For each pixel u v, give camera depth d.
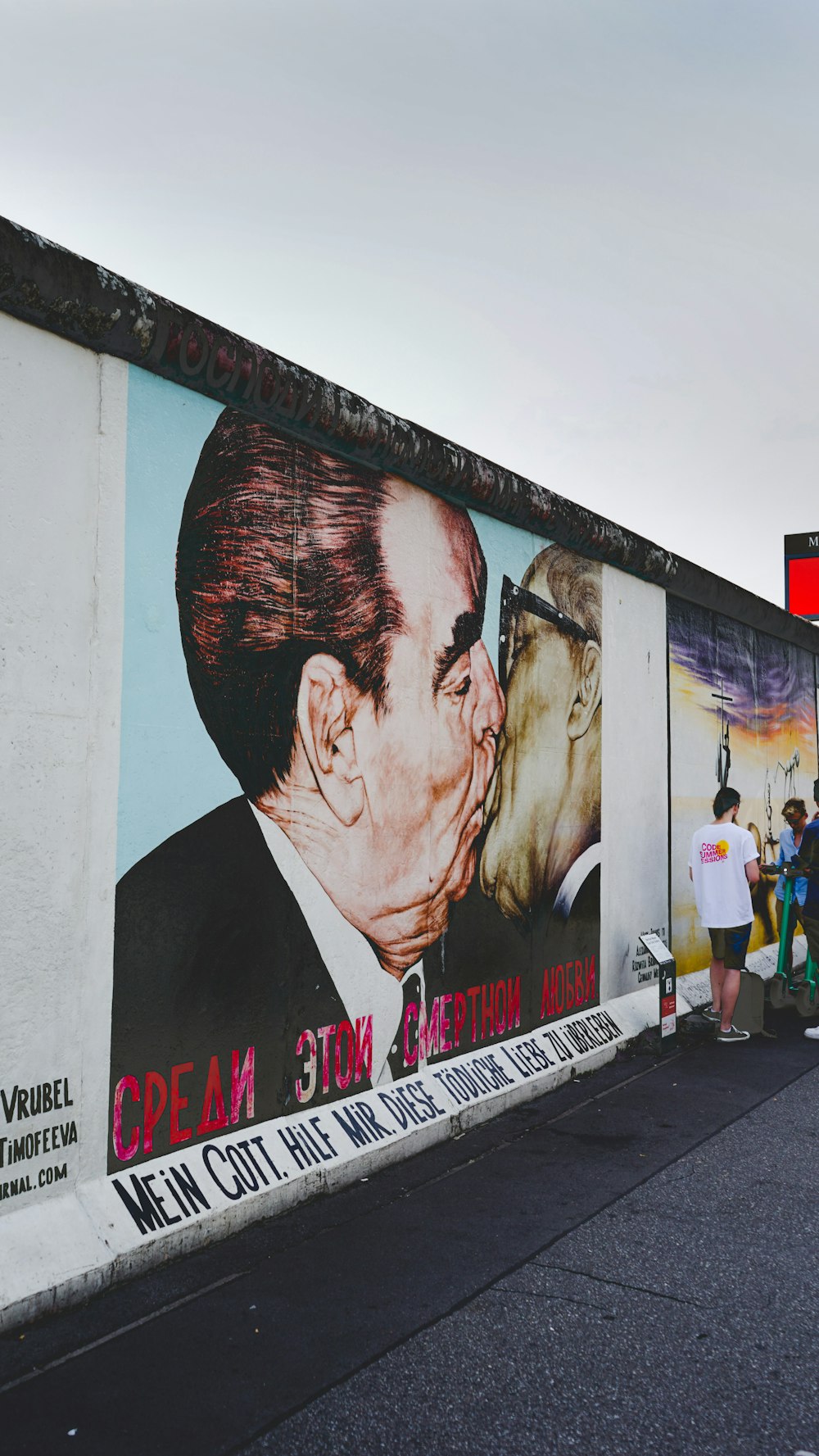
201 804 4.12
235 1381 2.93
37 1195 3.41
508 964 6.25
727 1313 3.42
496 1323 3.32
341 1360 3.06
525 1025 6.42
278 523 4.58
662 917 8.39
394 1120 4.98
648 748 8.26
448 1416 2.80
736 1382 3.00
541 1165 4.86
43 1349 3.08
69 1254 3.37
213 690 4.20
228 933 4.23
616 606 7.80
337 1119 4.71
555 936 6.80
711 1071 6.71
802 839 8.56
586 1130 5.42
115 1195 3.64
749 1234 4.06
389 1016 5.19
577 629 7.23
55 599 3.56
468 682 5.95
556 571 6.96
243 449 4.39
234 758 4.30
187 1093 4.02
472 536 6.03
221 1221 3.91
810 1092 6.18
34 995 3.44
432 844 5.57
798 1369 3.08
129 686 3.83
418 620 5.51
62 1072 3.52
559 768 6.94
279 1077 4.49
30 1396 2.83
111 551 3.77
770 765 11.15
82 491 3.67
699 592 9.08
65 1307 3.30
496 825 6.20
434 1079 5.44
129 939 3.80
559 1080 6.29
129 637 3.84
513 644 6.43
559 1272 3.70
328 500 4.88
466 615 5.95
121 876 3.78
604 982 7.43
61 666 3.57
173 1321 3.28
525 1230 4.08
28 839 3.44
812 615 14.08
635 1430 2.76
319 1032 4.72
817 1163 4.91
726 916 7.56
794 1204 4.38
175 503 4.05
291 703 4.62
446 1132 5.23
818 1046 7.49
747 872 7.53
